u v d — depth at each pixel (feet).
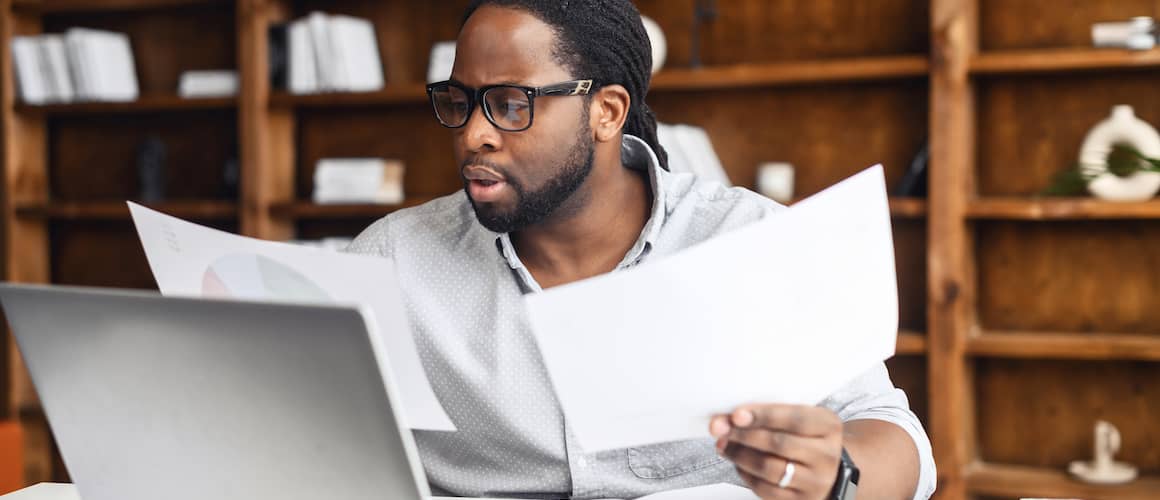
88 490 3.14
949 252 8.77
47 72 11.71
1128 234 9.25
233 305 2.58
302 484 2.77
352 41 10.61
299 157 11.53
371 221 11.24
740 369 2.83
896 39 9.61
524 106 3.70
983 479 9.18
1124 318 9.28
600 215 4.16
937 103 8.75
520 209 3.81
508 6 3.80
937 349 8.86
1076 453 9.48
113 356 2.85
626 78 4.10
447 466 4.31
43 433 11.91
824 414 2.90
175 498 2.99
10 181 11.86
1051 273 9.48
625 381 2.76
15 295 2.93
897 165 9.66
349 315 2.46
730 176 10.17
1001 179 9.48
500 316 4.17
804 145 9.94
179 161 11.96
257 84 10.71
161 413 2.86
